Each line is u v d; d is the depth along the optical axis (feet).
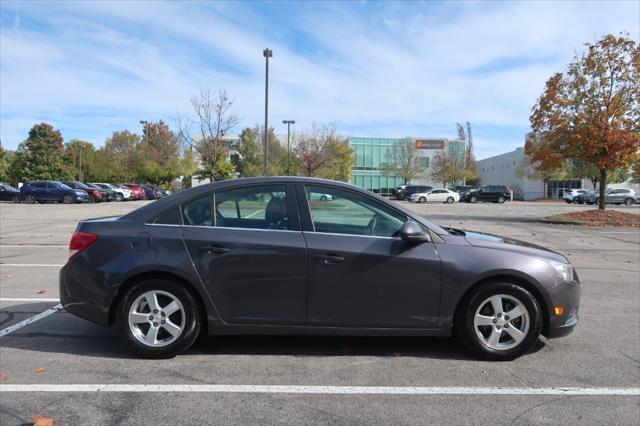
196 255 13.98
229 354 14.67
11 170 219.61
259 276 13.97
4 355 14.46
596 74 62.90
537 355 14.88
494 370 13.65
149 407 11.21
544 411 11.21
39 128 231.71
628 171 187.11
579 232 55.57
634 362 14.35
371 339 16.25
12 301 20.77
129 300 14.02
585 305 21.15
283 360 14.25
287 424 10.52
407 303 14.03
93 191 121.90
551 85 65.92
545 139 68.80
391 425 10.53
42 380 12.66
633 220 64.44
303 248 13.96
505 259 14.06
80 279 14.20
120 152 194.49
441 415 11.00
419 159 234.79
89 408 11.12
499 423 10.66
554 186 221.05
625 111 63.05
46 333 16.52
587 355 14.89
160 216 14.53
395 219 14.62
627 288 24.80
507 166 258.37
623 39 61.52
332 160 144.97
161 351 14.03
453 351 15.15
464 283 13.94
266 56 86.48
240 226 14.43
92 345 15.35
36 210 86.28
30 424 10.38
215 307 14.03
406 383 12.71
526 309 14.07
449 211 100.32
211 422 10.55
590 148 64.34
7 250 36.52
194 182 202.80
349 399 11.75
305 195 14.73
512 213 93.30
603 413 11.14
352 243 14.10
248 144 160.25
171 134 186.50
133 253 14.02
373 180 248.73
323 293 13.97
